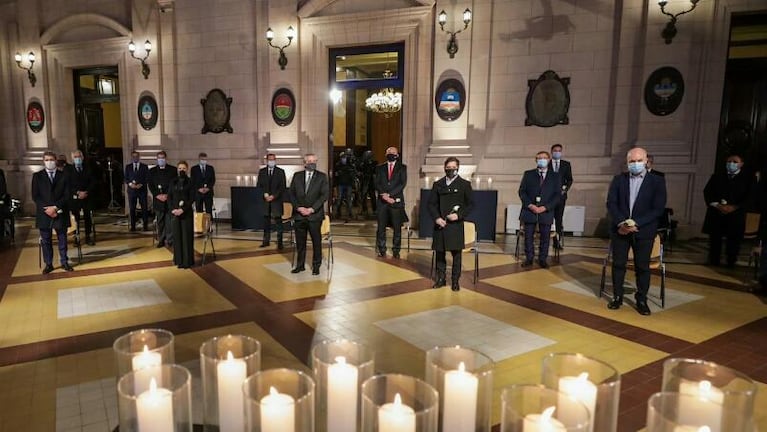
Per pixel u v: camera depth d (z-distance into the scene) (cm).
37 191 698
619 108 995
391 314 529
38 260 794
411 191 1129
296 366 393
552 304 569
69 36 1405
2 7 1442
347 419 202
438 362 228
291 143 1217
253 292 610
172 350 238
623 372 389
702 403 188
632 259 561
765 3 895
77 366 395
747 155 1024
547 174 755
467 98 1074
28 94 1448
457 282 622
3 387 358
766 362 412
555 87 1031
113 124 1673
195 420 295
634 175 543
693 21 931
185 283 651
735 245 759
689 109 950
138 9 1311
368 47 1160
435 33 1080
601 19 995
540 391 184
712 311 549
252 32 1239
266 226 920
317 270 709
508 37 1056
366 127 1800
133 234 1068
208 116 1292
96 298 582
